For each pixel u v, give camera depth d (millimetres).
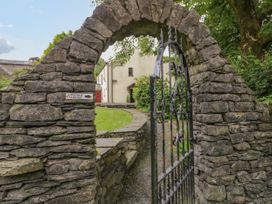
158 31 2785
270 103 2955
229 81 2734
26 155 2010
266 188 2822
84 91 2203
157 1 2508
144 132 6617
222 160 2629
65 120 2139
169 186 1964
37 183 2021
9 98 2012
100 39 2273
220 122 2662
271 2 5453
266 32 4816
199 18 2695
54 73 2127
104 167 2832
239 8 5004
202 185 2791
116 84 22219
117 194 3424
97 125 7484
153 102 1754
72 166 2135
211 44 2693
